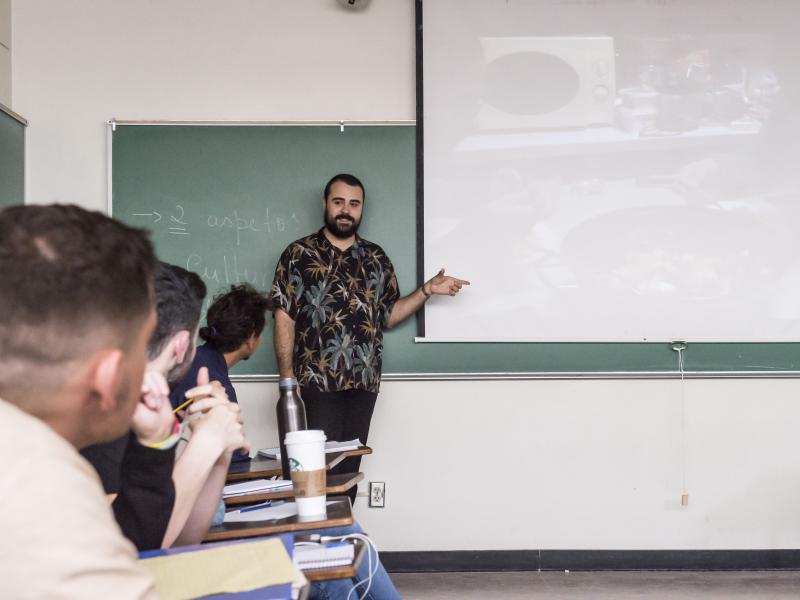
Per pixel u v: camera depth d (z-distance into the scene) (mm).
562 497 4164
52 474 693
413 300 4074
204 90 4258
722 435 4184
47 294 715
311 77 4277
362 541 1571
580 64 4266
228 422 1532
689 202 4250
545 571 4129
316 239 4020
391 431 4164
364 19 4293
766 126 4250
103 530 694
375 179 4238
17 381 740
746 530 4156
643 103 4262
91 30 4234
